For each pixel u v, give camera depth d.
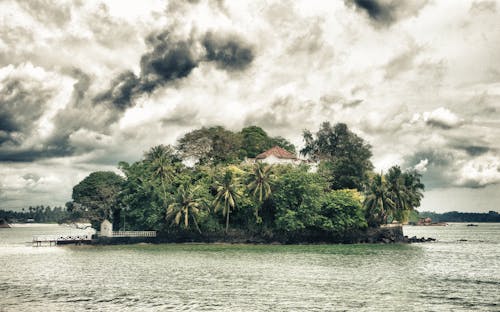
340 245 137.38
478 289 61.78
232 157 170.00
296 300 54.59
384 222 153.75
